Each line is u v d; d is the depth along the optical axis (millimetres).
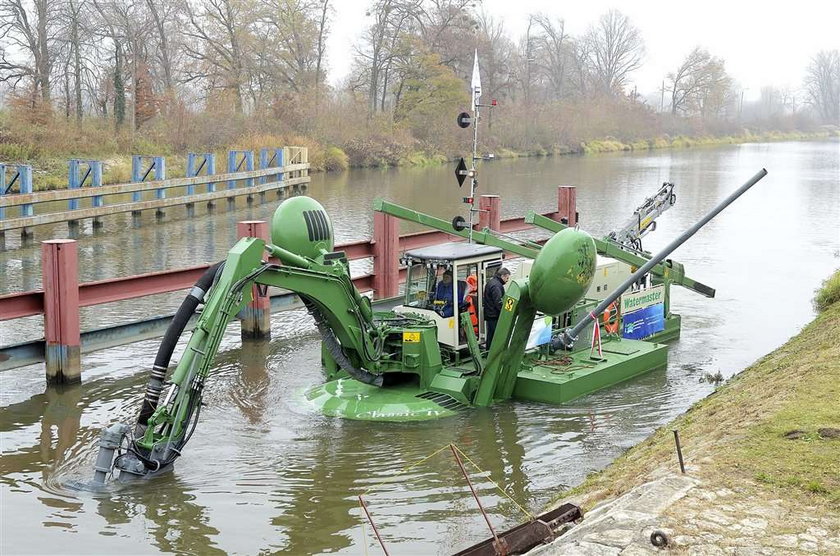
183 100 62844
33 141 46531
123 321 19250
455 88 77625
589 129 104500
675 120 129750
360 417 13633
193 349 12008
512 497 10734
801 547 6750
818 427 9102
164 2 66250
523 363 15750
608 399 15000
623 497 8141
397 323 14680
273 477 11430
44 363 16969
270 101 70688
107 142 51219
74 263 15477
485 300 15305
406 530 9828
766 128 157500
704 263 28594
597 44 131250
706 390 15547
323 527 9969
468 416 13938
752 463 8367
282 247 13938
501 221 26688
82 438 12922
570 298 14039
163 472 11602
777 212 41844
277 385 15461
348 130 70188
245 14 69500
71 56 56656
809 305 22578
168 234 31938
